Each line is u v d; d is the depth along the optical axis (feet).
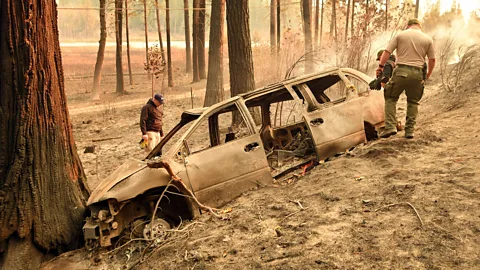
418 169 17.03
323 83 23.70
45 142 19.89
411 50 19.71
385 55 20.38
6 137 19.40
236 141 19.75
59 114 20.57
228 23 37.96
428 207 13.91
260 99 23.06
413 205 14.21
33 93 19.53
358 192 16.26
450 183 15.19
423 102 32.37
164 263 15.05
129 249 18.03
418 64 19.71
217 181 18.97
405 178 16.44
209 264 13.94
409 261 11.49
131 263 16.92
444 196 14.33
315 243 13.41
